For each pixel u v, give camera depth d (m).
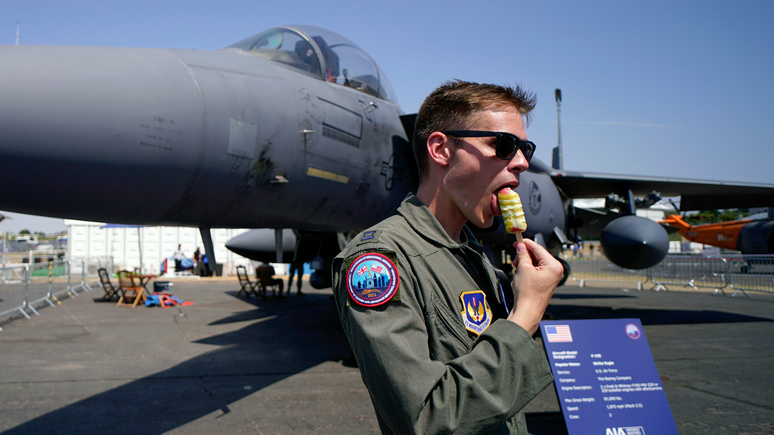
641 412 3.34
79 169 2.66
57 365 5.50
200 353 6.24
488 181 1.17
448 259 1.17
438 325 1.07
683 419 3.90
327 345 6.84
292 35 4.84
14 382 4.77
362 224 5.14
